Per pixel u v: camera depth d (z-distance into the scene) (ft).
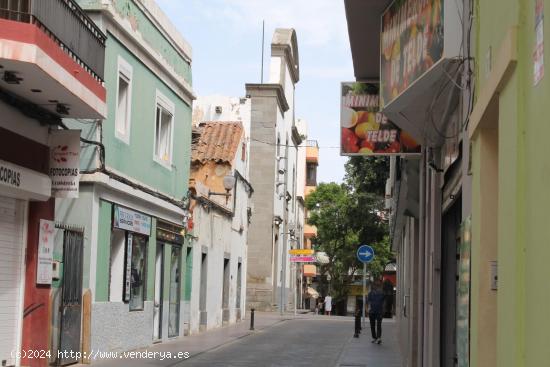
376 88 48.60
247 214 129.18
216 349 73.31
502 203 19.31
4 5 42.09
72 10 47.83
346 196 184.96
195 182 89.04
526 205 16.62
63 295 53.06
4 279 47.34
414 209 56.24
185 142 85.15
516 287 17.11
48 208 51.16
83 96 47.88
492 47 21.33
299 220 226.17
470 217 24.93
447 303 37.55
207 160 108.88
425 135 37.65
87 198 57.52
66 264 53.57
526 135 16.78
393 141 47.93
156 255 75.31
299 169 235.81
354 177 120.26
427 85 31.58
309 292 248.32
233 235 116.06
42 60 41.32
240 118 157.07
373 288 84.48
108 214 61.05
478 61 24.41
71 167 50.96
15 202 48.44
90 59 51.42
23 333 49.14
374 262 192.85
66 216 57.31
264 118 167.73
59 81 43.80
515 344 17.04
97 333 58.54
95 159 57.77
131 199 66.28
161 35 74.49
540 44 15.33
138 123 68.44
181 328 84.38
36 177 48.03
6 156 45.29
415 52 31.94
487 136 23.06
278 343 81.56
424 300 43.16
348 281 200.13
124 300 64.69
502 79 18.84
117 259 65.05
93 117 52.47
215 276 103.30
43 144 50.52
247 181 125.29
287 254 189.47
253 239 165.07
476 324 22.85
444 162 35.47
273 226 166.40
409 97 33.71
